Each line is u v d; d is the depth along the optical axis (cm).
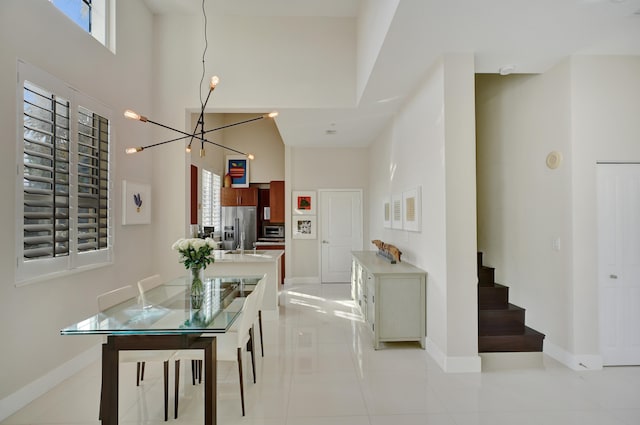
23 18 254
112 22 372
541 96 346
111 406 208
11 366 243
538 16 249
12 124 244
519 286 377
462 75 308
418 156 382
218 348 249
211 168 723
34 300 263
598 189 312
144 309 242
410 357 340
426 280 358
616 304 312
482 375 299
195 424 228
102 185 347
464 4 234
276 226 835
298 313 499
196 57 454
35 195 264
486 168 440
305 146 716
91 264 328
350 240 727
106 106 352
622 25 261
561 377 294
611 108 312
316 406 250
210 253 282
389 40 284
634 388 275
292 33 458
